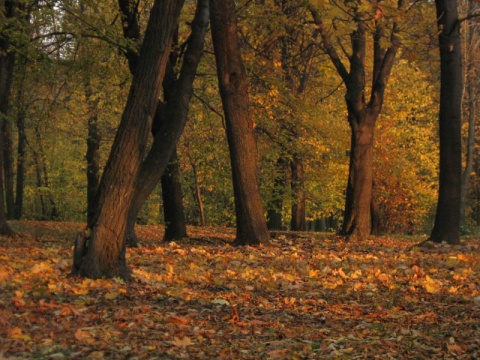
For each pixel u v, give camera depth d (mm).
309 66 25906
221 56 14914
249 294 8883
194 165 32531
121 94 21094
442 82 15336
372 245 16312
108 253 9188
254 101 21750
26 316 6617
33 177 45969
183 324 6914
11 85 20391
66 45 20531
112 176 9219
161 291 8750
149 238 21281
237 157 15242
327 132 25281
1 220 18359
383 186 32094
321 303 8625
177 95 16000
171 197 18828
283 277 10258
